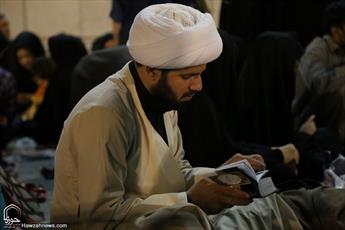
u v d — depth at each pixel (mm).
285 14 8148
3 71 10570
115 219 4371
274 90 7145
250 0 7781
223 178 4469
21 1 13898
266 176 4965
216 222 4902
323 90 7469
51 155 10062
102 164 4309
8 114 10547
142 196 4668
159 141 4719
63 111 10641
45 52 13094
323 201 5324
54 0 13906
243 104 6871
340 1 7656
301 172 6707
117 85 4590
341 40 7551
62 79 10664
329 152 6738
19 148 10469
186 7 4625
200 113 5961
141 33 4406
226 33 6633
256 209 5168
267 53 7074
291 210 5285
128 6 9367
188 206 4449
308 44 8102
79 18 13977
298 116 7449
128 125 4496
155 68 4457
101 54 6617
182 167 5211
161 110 4703
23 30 13992
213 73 6398
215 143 6039
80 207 4414
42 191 7445
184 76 4488
